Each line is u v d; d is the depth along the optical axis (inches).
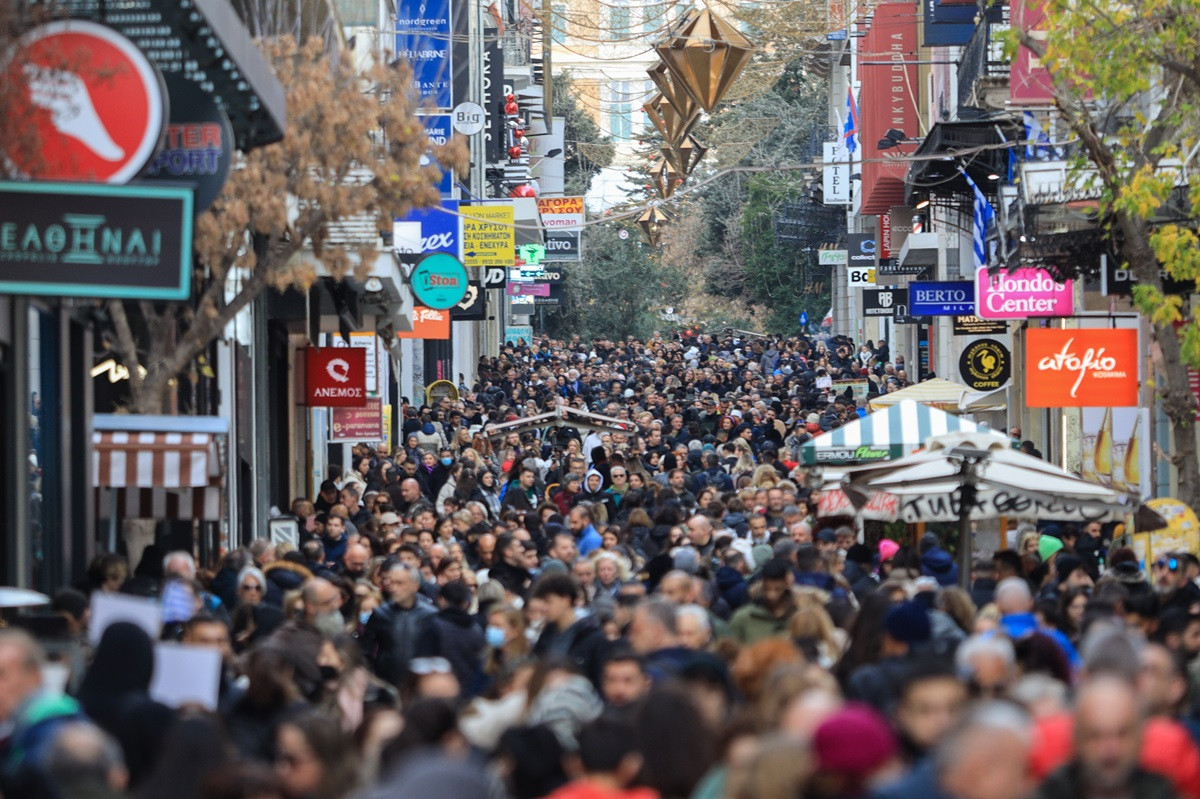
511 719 904.3
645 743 665.6
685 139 2204.7
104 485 1414.9
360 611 1405.0
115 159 1063.6
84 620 1140.5
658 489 2437.3
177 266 1043.3
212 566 2191.2
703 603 1333.7
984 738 554.9
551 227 5807.1
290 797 665.6
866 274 6432.1
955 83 4510.3
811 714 668.1
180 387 2017.7
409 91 1785.2
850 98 6781.5
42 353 1470.2
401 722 804.0
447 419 4655.5
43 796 646.5
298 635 1047.6
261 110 1247.5
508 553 1631.4
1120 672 735.7
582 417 3334.2
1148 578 1814.7
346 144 1668.3
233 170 1569.9
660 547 1899.6
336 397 2797.7
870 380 5570.9
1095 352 2231.8
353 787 744.3
